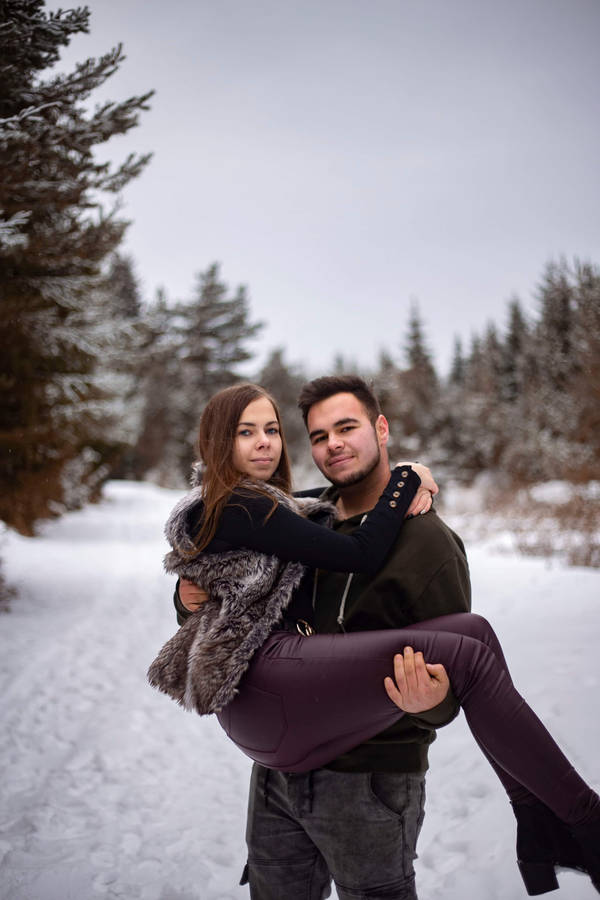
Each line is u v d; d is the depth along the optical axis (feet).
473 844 9.26
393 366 136.36
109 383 30.78
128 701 17.70
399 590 5.48
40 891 8.94
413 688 4.77
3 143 13.56
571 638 17.58
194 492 6.16
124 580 37.32
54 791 12.39
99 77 14.08
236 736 5.51
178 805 11.93
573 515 39.34
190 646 5.70
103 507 86.38
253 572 5.53
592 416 37.93
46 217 19.31
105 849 10.24
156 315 32.60
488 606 24.41
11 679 19.02
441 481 91.30
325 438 6.50
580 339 37.52
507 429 104.58
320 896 6.03
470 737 13.12
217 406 6.21
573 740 11.16
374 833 5.28
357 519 6.31
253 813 6.02
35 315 23.66
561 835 4.95
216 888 9.21
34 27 13.34
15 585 33.04
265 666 5.31
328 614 5.79
